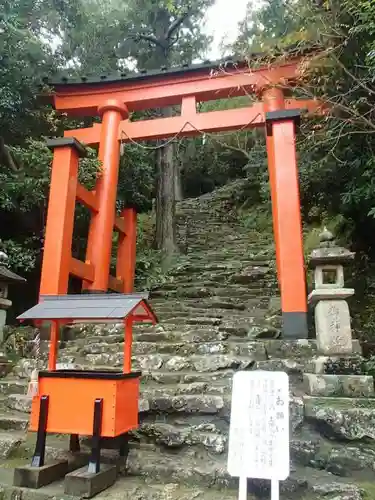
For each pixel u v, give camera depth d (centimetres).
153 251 1136
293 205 582
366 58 533
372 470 326
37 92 746
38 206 799
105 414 312
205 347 506
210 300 780
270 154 677
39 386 332
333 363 408
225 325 598
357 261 752
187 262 1053
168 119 720
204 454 348
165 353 509
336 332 434
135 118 1127
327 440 355
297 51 630
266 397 288
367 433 344
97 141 747
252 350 494
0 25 696
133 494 300
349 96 584
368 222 769
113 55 1118
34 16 855
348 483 310
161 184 1221
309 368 441
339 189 797
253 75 699
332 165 743
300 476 317
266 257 1048
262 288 856
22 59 743
